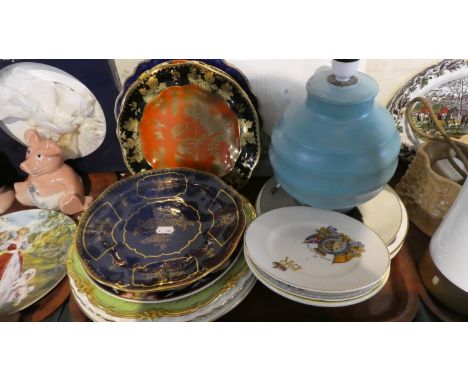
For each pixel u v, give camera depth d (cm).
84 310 56
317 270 53
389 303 59
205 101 71
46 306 62
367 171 55
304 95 73
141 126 73
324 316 59
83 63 69
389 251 60
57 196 77
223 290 56
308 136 56
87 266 57
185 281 53
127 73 72
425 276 59
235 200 66
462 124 76
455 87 72
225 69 69
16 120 76
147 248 61
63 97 74
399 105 74
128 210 68
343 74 56
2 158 82
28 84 72
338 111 55
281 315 60
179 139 75
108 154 83
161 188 71
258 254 55
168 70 68
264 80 72
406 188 71
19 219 76
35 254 70
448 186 61
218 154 76
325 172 55
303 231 60
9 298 63
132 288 53
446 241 53
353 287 49
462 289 53
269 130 78
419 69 71
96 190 82
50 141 74
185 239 63
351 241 58
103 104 75
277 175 63
